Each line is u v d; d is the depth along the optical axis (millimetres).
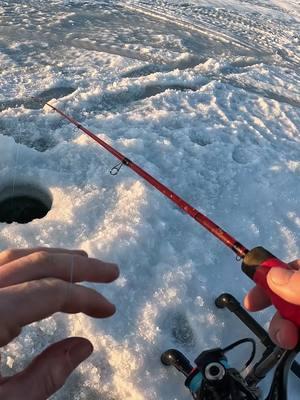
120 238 2738
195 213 1813
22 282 811
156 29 6188
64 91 4496
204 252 2842
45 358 800
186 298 2520
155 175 3340
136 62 5215
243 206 3301
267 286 1114
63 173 3254
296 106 4895
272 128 4316
